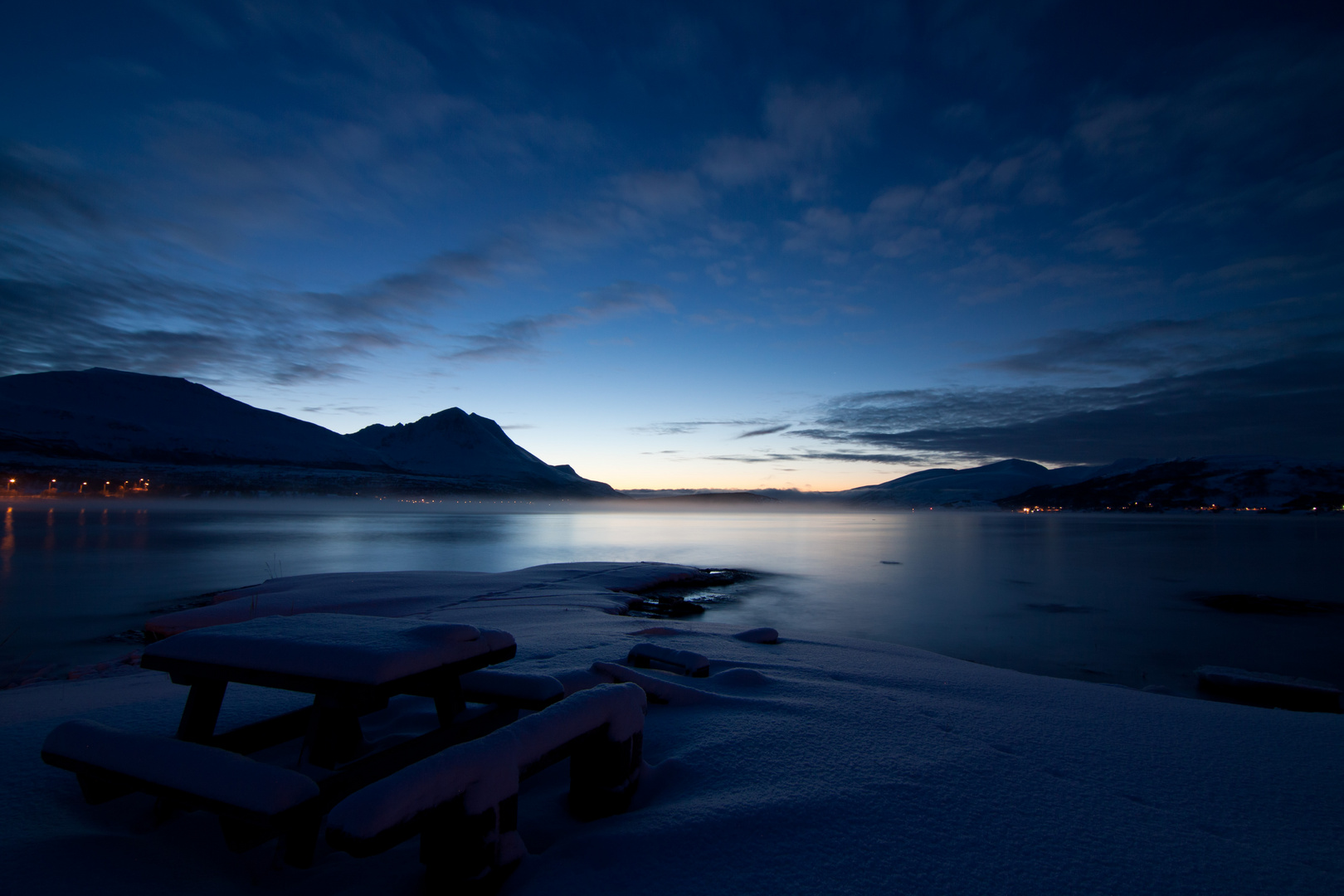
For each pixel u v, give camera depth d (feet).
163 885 5.73
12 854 5.90
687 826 6.82
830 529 288.51
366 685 6.12
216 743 7.34
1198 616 61.26
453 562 100.01
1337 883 6.17
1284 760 9.67
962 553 142.61
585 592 50.29
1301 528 289.74
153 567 83.66
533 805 7.63
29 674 30.81
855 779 8.43
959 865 6.35
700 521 381.60
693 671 14.62
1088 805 7.95
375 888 5.79
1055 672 38.88
